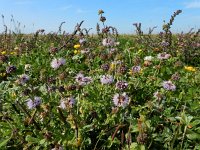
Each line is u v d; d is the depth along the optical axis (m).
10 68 0.35
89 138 0.26
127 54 0.55
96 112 0.29
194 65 0.61
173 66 0.50
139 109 0.30
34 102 0.28
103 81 0.32
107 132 0.27
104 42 0.41
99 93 0.33
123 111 0.29
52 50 0.44
